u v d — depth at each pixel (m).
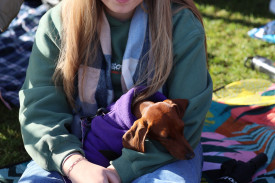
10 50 3.94
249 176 2.35
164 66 2.05
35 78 2.15
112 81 2.19
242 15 5.86
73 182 1.84
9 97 3.60
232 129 3.06
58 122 2.08
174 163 1.91
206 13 5.96
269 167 2.55
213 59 4.52
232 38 5.09
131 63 2.11
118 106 2.03
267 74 4.02
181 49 2.06
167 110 1.85
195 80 2.06
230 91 3.53
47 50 2.13
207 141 2.90
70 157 1.91
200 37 2.10
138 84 2.11
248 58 4.24
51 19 2.18
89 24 2.06
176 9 2.14
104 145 2.03
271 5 6.05
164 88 2.18
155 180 1.81
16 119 3.47
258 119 3.08
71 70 2.10
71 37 2.06
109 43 2.13
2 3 2.76
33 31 4.00
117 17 2.12
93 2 2.05
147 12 2.11
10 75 3.73
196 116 2.01
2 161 2.92
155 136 1.86
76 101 2.26
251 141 2.86
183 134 1.94
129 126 1.97
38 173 1.97
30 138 2.02
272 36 4.55
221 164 2.59
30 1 4.37
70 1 2.07
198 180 1.96
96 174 1.79
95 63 2.13
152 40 2.07
